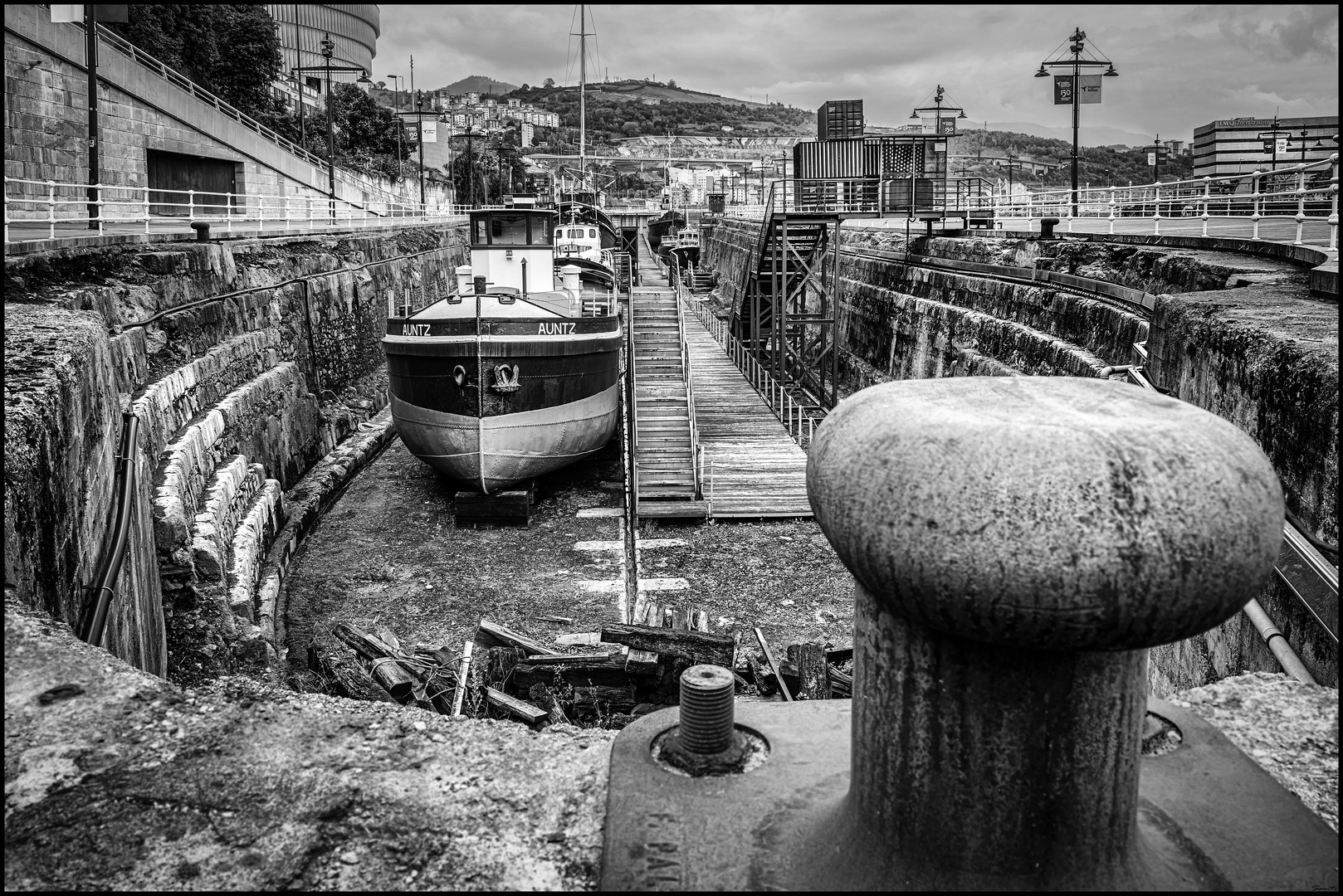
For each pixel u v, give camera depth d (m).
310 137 50.00
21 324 8.38
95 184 17.67
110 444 8.34
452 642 11.22
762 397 23.89
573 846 2.87
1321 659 5.46
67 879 2.70
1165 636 2.04
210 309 16.11
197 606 9.59
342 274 25.52
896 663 2.33
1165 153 53.62
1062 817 2.24
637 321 25.00
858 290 33.09
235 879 2.71
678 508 15.62
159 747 3.38
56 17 14.44
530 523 16.42
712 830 2.62
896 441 2.21
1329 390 6.20
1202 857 2.45
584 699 8.52
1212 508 2.00
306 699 3.84
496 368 16.38
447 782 3.23
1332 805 3.16
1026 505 1.99
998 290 21.98
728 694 3.00
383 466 20.28
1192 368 8.97
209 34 39.56
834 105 33.44
